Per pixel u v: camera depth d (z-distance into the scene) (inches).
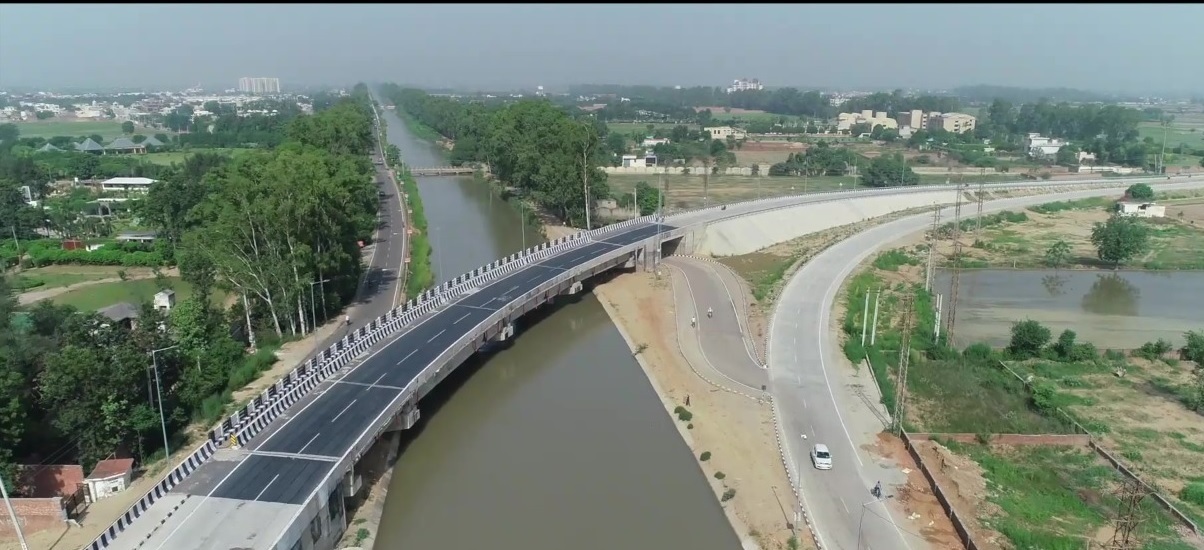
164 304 4608.8
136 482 2795.3
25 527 2472.9
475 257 6353.3
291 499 2407.7
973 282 5964.6
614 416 3567.9
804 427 3312.0
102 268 5984.3
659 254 6181.1
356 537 2593.5
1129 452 3085.6
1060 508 2687.0
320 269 4399.6
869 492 2795.3
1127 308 5315.0
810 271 5949.8
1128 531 2433.6
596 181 7362.2
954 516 2583.7
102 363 2810.0
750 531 2605.8
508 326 4377.5
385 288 5251.0
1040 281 6018.7
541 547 2559.1
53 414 2832.2
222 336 3786.9
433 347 3710.6
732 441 3203.7
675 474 3041.3
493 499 2866.6
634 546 2561.5
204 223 4630.9
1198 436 3262.8
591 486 2955.2
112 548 2190.0
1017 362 4109.3
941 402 3565.5
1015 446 3144.7
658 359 4180.6
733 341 4394.7
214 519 2311.8
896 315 4852.4
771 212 7672.2
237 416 2883.9
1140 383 3826.3
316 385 3272.6
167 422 3090.6
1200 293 5693.9
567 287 5187.0
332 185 4598.9
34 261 5979.3
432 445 3302.2
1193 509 2694.4
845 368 3983.8
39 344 3125.0
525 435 3390.7
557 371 4143.7
